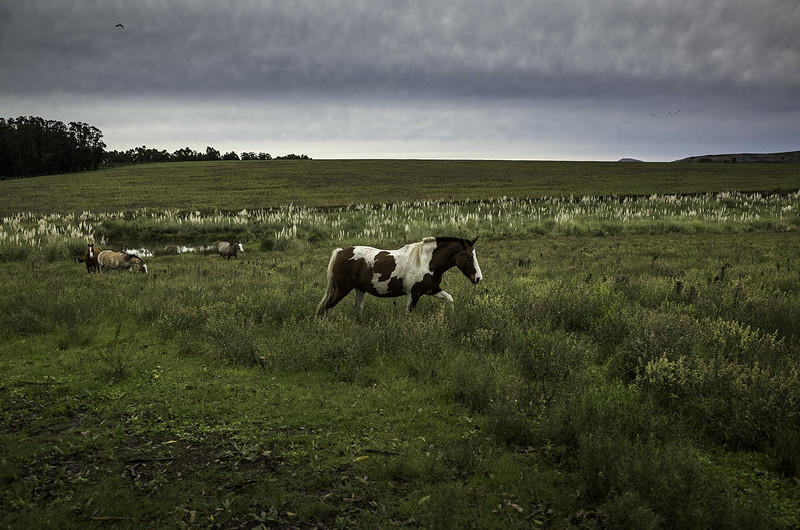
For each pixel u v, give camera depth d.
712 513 3.53
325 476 4.36
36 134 120.88
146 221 35.72
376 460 4.58
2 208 50.69
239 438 5.11
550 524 3.74
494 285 12.02
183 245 30.72
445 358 7.20
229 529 3.72
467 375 6.13
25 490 4.16
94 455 4.80
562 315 8.80
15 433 5.22
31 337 8.68
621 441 4.43
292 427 5.37
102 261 17.97
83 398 6.17
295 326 8.55
